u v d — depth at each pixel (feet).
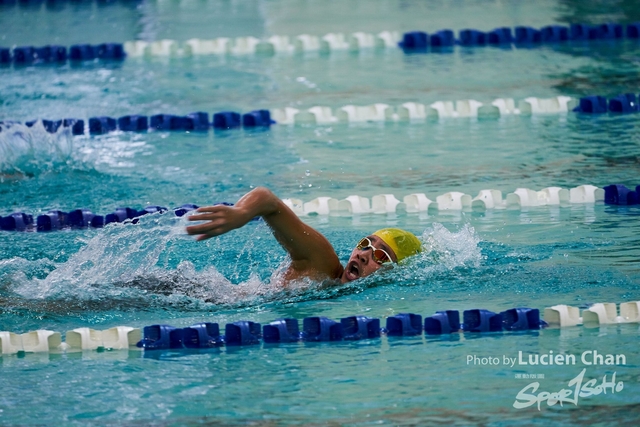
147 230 48.75
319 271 44.24
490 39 118.42
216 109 88.84
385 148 77.15
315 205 61.98
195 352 37.63
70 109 88.63
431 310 41.39
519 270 46.96
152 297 43.70
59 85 99.14
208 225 37.47
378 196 62.54
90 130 83.20
